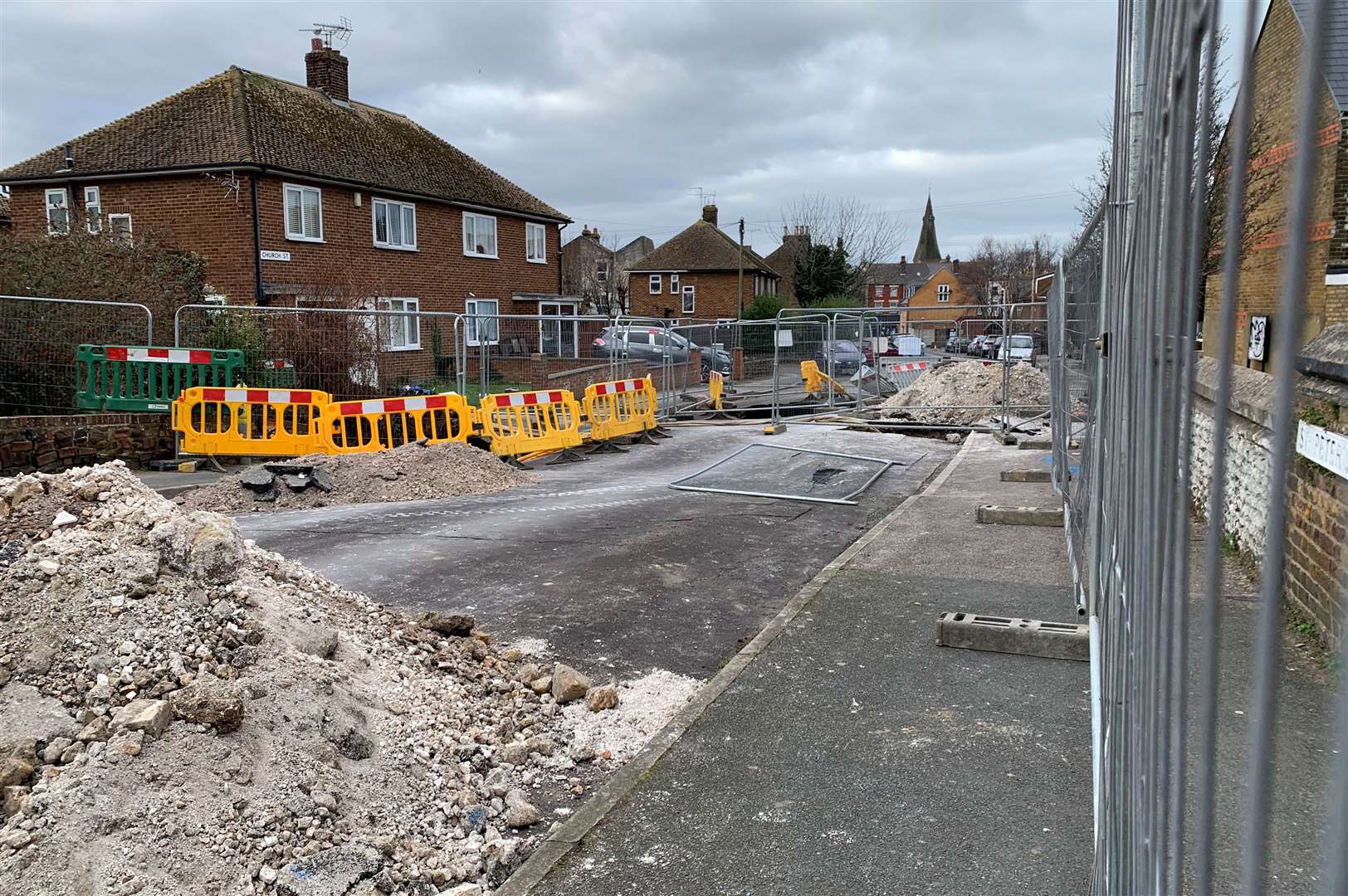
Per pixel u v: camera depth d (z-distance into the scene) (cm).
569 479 1220
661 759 393
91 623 361
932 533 782
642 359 1959
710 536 849
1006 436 1438
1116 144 266
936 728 414
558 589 675
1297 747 121
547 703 475
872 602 591
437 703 438
